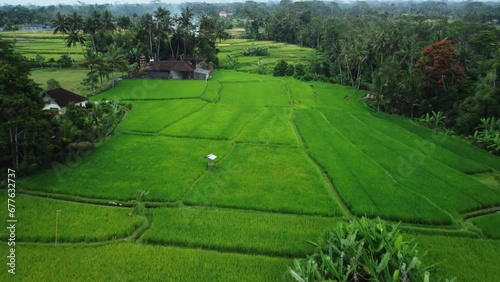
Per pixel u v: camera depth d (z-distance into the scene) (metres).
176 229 30.89
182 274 25.66
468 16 161.88
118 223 31.48
